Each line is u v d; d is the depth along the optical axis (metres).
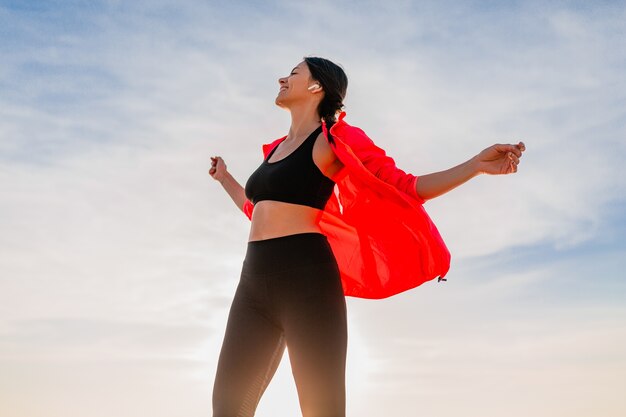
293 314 2.58
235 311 2.71
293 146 2.86
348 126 2.86
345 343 2.59
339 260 3.07
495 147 2.44
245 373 2.61
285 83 3.00
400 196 2.66
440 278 2.82
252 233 2.76
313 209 2.74
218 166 3.55
